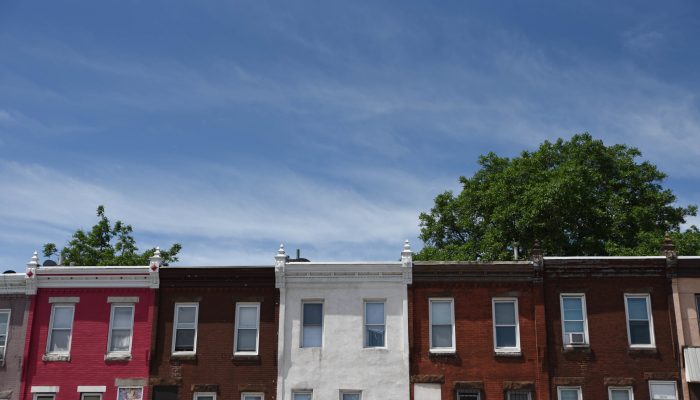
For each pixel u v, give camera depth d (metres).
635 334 31.77
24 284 33.59
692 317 31.47
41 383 32.47
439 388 31.56
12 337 33.03
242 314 33.16
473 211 49.91
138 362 32.53
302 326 32.69
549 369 31.45
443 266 32.75
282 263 32.97
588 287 32.31
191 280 33.34
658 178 50.38
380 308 32.84
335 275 33.00
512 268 32.56
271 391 31.92
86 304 33.38
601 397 31.08
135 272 33.44
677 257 31.92
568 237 46.28
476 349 31.94
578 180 45.31
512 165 50.12
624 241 46.81
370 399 31.53
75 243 53.34
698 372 30.48
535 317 32.03
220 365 32.38
